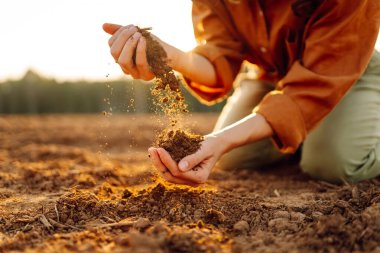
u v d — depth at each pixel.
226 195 1.25
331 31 1.17
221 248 0.90
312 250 0.88
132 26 1.12
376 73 1.42
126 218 1.05
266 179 1.61
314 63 1.20
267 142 1.72
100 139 3.20
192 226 0.99
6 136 3.21
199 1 1.44
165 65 1.11
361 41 1.18
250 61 1.58
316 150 1.42
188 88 1.47
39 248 0.89
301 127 1.17
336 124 1.39
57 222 1.04
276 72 1.53
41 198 1.26
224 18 1.47
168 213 1.07
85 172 1.58
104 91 13.34
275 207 1.14
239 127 1.12
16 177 1.52
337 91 1.17
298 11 1.25
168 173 1.04
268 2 1.35
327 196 1.25
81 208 1.09
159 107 1.14
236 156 1.74
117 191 1.31
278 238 0.95
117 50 1.09
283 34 1.37
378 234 0.90
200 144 1.05
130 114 7.46
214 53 1.44
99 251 0.85
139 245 0.82
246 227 1.01
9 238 0.96
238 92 1.79
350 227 0.93
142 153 2.46
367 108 1.39
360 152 1.36
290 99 1.17
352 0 1.15
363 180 1.40
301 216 1.05
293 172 1.71
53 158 2.10
